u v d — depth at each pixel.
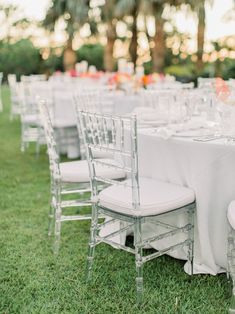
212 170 2.41
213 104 3.14
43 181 4.78
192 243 2.55
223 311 2.24
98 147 2.44
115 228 3.00
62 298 2.39
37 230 3.37
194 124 2.88
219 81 3.31
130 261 2.81
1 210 3.82
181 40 21.22
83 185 3.24
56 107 5.87
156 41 13.26
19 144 7.01
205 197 2.45
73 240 3.16
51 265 2.78
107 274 2.65
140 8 13.55
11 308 2.30
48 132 2.93
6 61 22.47
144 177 2.81
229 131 2.63
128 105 5.45
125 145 2.91
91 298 2.39
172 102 3.18
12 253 2.95
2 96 15.80
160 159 2.68
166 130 2.58
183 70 16.09
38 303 2.35
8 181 4.77
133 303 2.33
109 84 6.40
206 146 2.39
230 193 2.39
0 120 9.88
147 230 2.88
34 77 9.55
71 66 17.52
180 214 2.62
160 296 2.39
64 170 3.03
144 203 2.33
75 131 5.90
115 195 2.46
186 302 2.32
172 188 2.54
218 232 2.50
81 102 4.41
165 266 2.73
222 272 2.60
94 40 21.52
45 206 3.94
